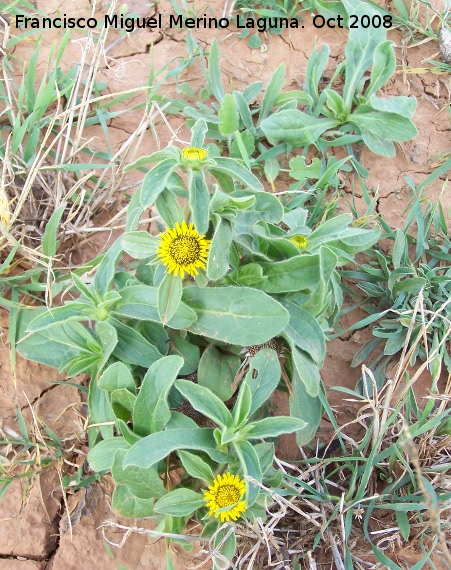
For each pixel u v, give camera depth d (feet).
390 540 0.95
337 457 0.99
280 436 1.04
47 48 1.30
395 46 1.35
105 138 1.23
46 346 0.97
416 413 1.01
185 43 1.33
